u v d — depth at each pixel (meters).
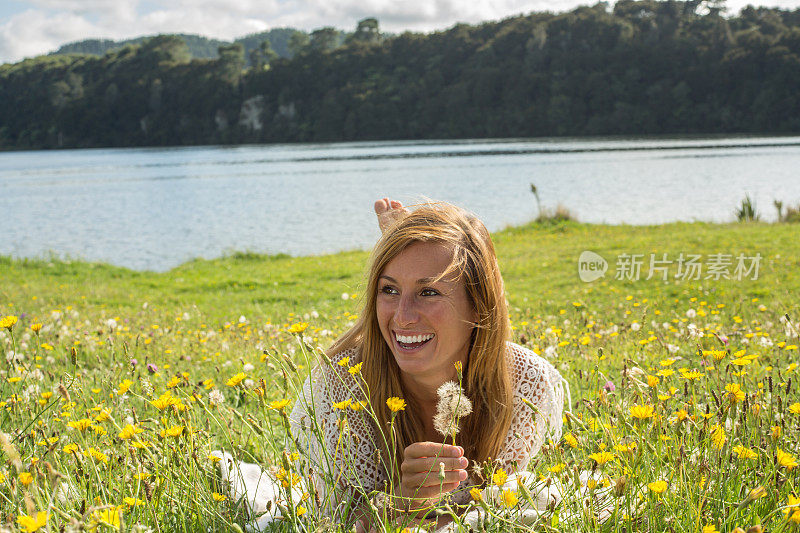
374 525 1.81
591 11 130.00
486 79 120.06
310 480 1.74
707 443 1.89
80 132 151.50
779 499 1.74
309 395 2.19
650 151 67.62
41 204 39.03
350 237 24.27
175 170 66.62
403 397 2.18
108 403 3.08
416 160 66.38
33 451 2.18
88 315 8.57
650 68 115.38
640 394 2.13
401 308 1.95
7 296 10.68
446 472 1.73
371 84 131.25
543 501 1.95
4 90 162.12
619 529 1.71
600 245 16.06
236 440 2.56
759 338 4.31
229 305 11.09
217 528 1.76
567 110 114.62
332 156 80.44
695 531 1.62
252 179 52.12
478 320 2.03
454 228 2.01
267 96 141.00
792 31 113.81
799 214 19.67
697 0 130.75
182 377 3.20
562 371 3.69
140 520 1.79
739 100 108.12
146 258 21.62
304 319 6.98
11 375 3.16
